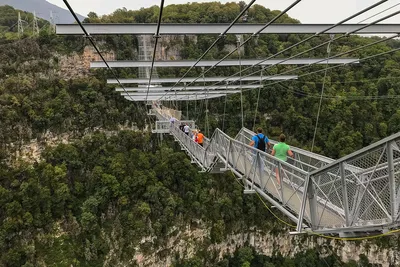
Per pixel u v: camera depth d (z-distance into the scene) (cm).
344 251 3591
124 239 3159
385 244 3469
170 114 3338
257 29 1074
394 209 459
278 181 803
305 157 1159
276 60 1702
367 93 3691
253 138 995
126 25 997
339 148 3484
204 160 1544
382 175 533
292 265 3603
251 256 3544
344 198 550
